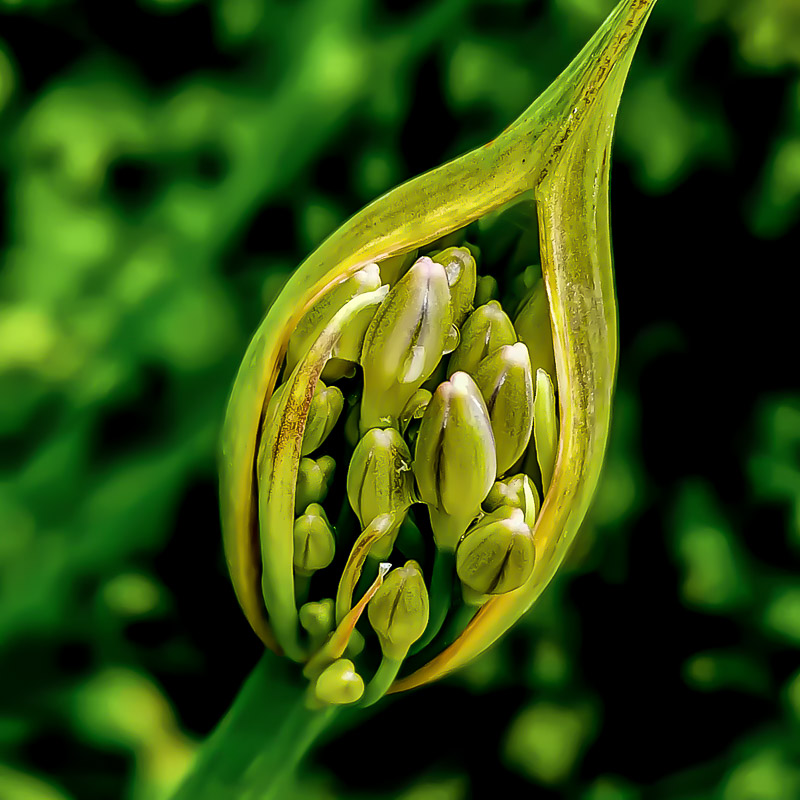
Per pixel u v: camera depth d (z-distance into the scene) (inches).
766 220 27.8
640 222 28.4
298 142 25.1
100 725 28.0
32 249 27.7
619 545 29.5
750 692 29.9
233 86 28.2
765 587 29.4
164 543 28.0
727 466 29.7
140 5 28.0
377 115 27.3
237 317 27.5
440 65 27.3
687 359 29.4
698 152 27.5
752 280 28.6
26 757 28.9
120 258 27.3
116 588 28.5
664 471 29.7
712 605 29.1
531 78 27.0
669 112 27.1
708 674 29.6
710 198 28.1
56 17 28.0
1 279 27.6
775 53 26.5
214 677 30.0
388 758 31.3
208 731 29.9
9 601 26.0
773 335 28.9
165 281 26.2
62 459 26.1
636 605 30.0
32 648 28.3
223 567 29.2
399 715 31.1
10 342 26.0
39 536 26.0
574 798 30.8
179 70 28.9
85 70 28.5
